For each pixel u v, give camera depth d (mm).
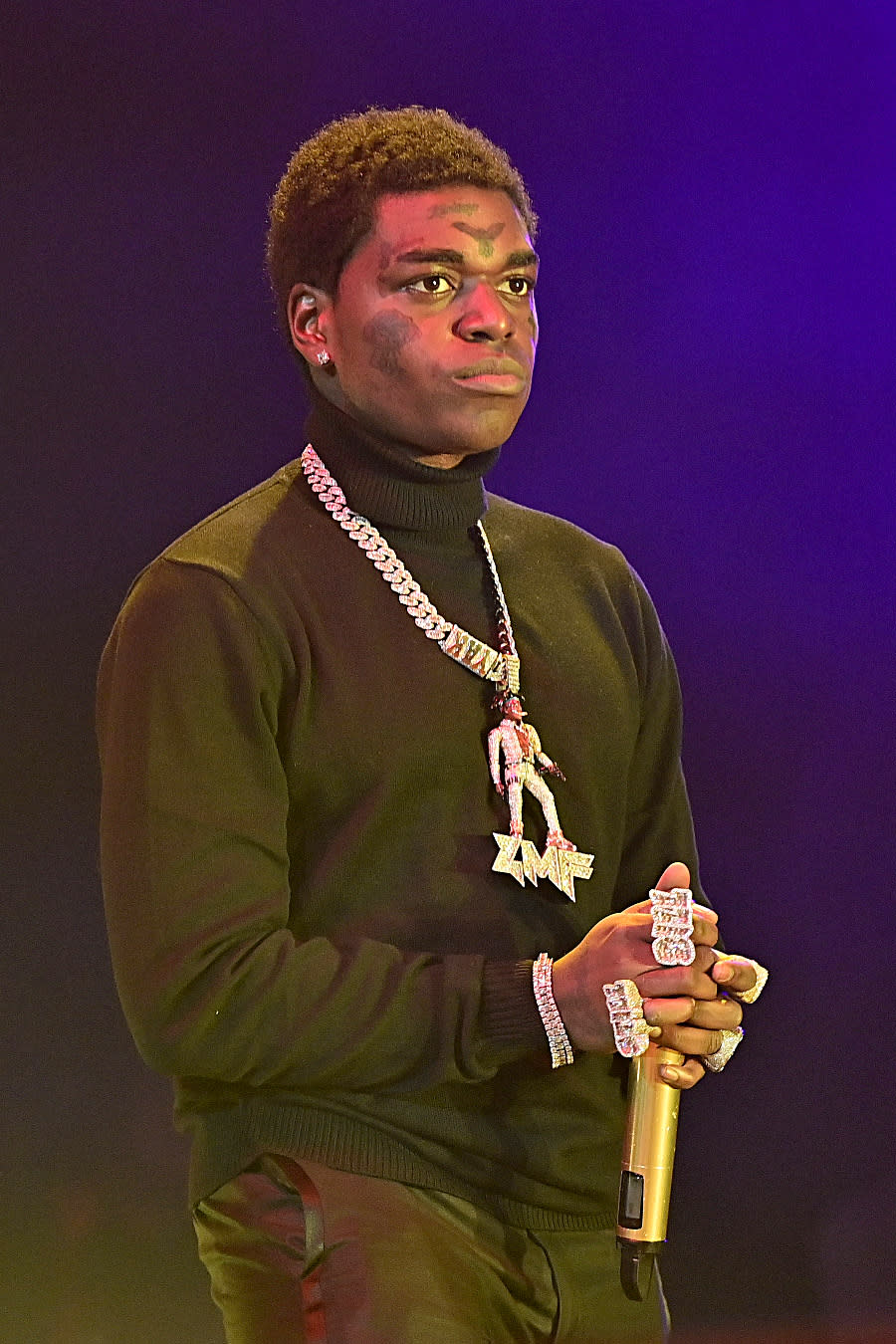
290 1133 8203
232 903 8062
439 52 19000
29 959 18031
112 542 18719
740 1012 8273
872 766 18969
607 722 9164
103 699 8695
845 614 19312
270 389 18703
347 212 8641
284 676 8391
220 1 18500
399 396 8570
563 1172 8695
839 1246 16531
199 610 8297
